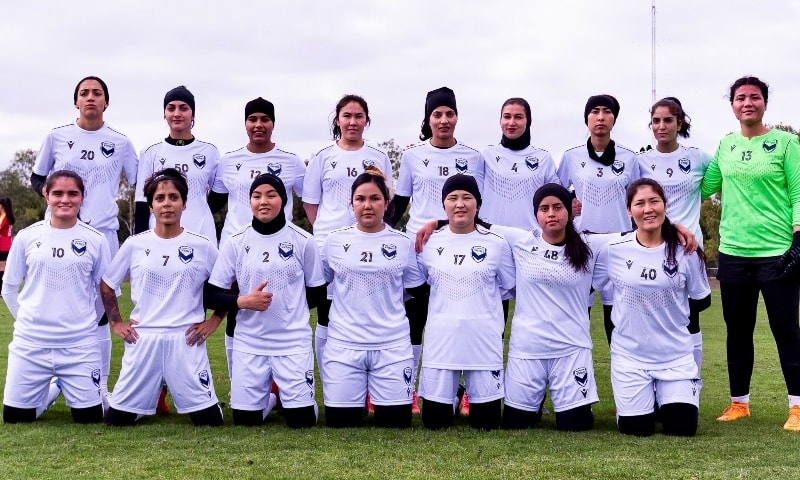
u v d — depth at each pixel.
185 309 5.98
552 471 4.48
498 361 5.91
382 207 6.04
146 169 7.18
